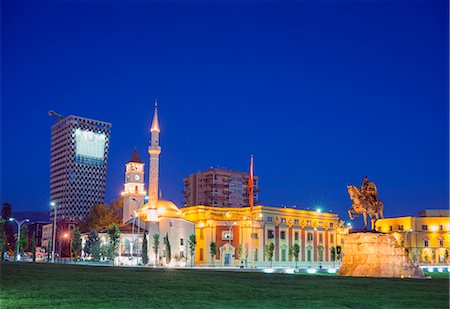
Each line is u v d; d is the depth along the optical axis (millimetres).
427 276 54438
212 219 149125
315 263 161250
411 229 167250
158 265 125375
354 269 55344
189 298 25406
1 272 39531
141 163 173500
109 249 126875
